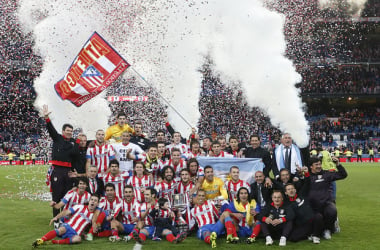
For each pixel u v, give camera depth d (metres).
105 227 8.07
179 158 8.80
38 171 25.20
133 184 8.29
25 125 38.28
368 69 40.59
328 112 43.88
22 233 8.33
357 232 8.40
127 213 8.12
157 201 7.95
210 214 7.95
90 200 7.85
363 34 38.34
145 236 7.61
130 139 10.21
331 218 7.70
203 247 7.16
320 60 37.81
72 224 7.63
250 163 9.23
